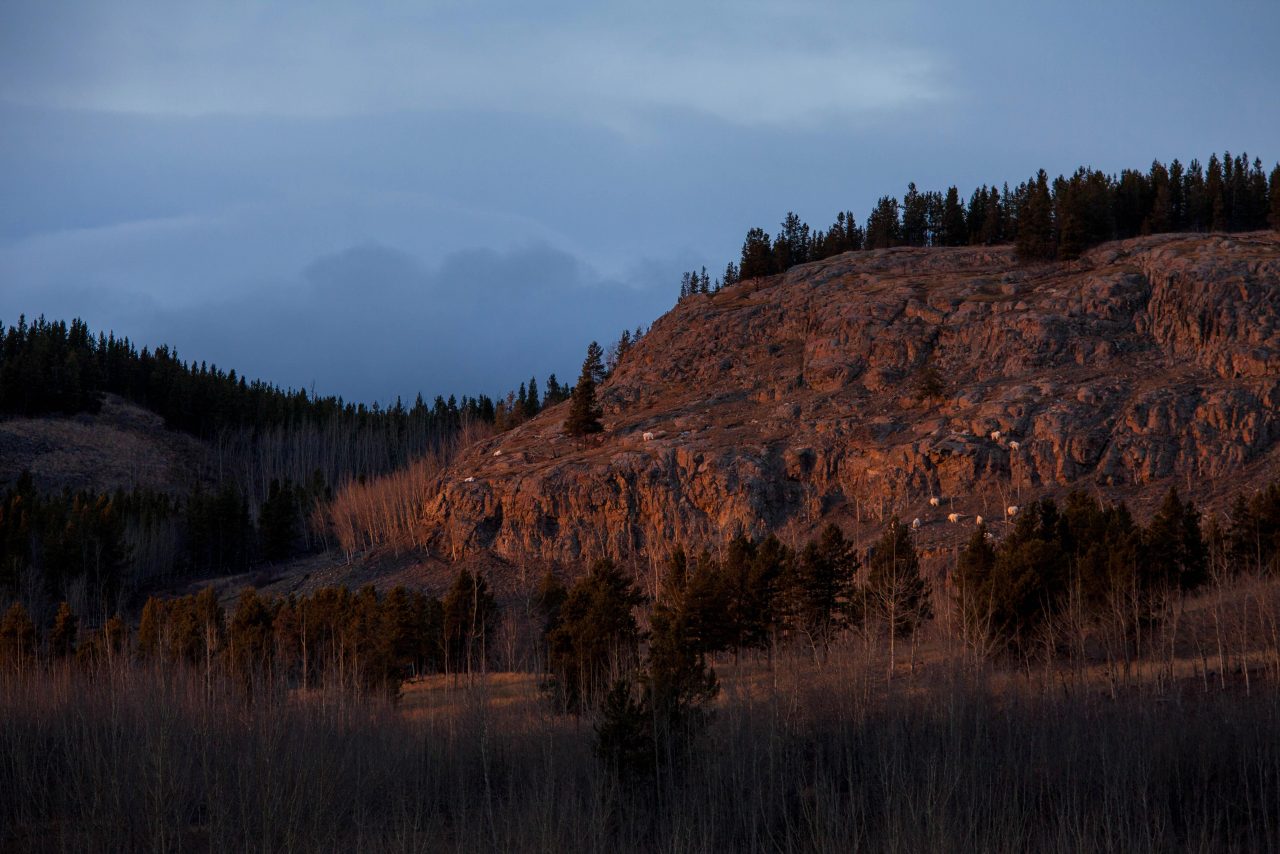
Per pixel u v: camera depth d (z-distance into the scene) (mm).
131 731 49812
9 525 125938
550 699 56031
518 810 42219
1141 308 119125
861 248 185125
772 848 40750
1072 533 65000
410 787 48031
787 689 52219
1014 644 56250
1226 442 94875
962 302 130500
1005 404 108250
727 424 126375
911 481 105250
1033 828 38344
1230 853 36688
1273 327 104750
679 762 44062
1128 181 160625
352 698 60406
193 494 165000
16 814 45750
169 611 83000
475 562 117250
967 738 44969
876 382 124375
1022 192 175375
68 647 84688
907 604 63062
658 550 111250
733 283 187500
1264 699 44875
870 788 43156
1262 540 64688
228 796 45562
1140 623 55281
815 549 66000
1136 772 39906
